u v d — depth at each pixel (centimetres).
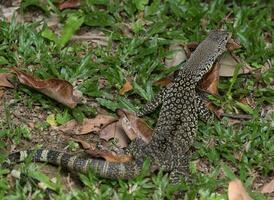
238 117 1045
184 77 1020
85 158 923
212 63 1046
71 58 1091
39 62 1084
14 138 966
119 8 1203
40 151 917
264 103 1083
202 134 1014
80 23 1122
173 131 959
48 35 1118
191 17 1191
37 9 1196
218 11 1209
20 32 1112
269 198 928
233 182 881
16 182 884
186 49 1125
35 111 1016
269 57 1144
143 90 1046
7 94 1034
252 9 1228
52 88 993
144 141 951
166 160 923
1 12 1181
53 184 881
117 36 1145
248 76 1113
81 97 1042
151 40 1134
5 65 1076
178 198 908
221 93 1091
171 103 997
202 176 930
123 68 1099
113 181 908
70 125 1001
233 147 988
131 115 989
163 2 1232
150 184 906
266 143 988
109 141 989
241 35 1159
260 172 967
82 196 874
